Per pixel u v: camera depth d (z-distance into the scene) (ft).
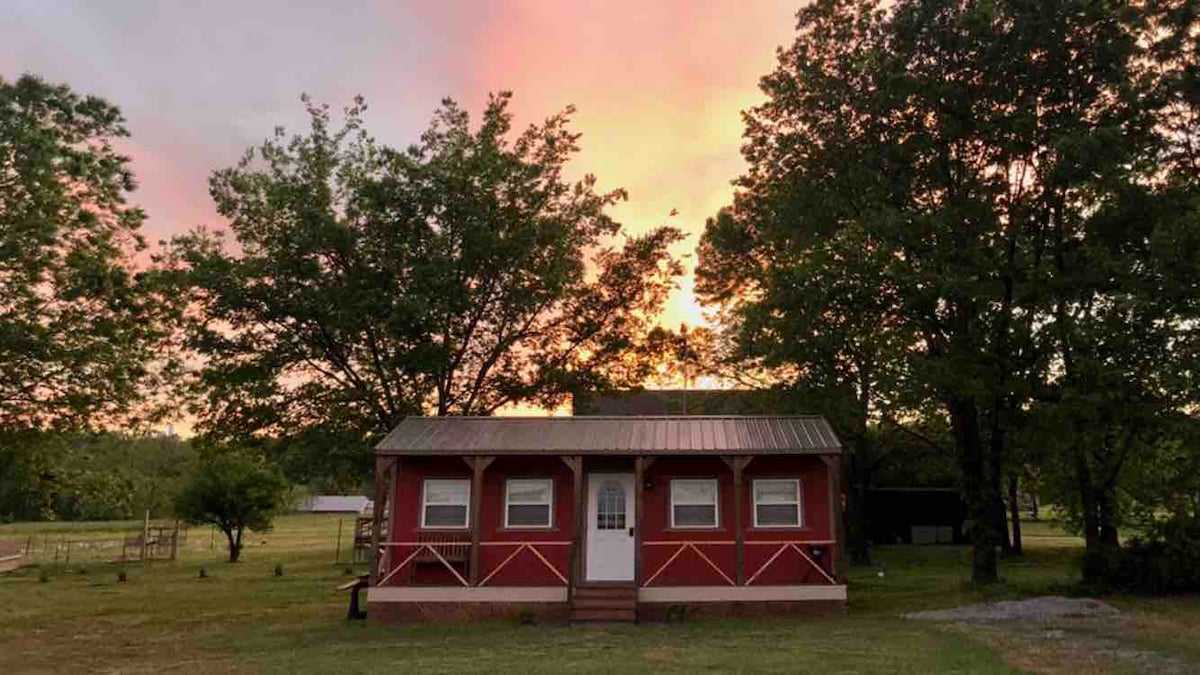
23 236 65.00
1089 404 58.49
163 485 190.70
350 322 75.36
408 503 61.21
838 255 70.54
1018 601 58.59
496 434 62.03
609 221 88.79
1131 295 58.54
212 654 47.52
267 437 81.71
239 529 137.39
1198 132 63.93
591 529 60.70
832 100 72.95
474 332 85.05
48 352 66.18
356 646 47.47
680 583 59.16
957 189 70.44
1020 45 64.18
